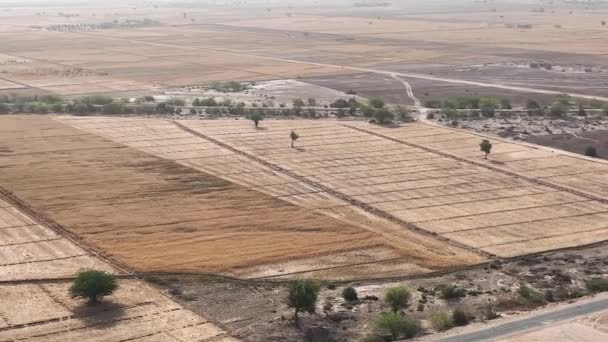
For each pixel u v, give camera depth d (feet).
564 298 234.17
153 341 202.59
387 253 268.21
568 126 479.82
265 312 221.25
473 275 251.39
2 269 249.96
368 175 367.66
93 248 269.64
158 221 297.94
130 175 361.30
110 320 214.90
